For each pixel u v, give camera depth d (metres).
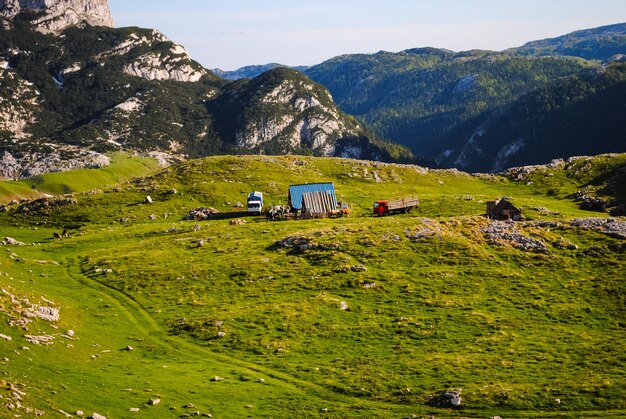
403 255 79.69
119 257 91.56
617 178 146.50
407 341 57.94
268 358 55.19
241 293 72.75
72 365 47.94
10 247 105.19
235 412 43.53
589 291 67.38
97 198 140.50
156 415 40.91
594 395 45.12
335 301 67.62
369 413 44.06
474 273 73.56
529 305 65.00
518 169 175.75
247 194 141.12
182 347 58.53
